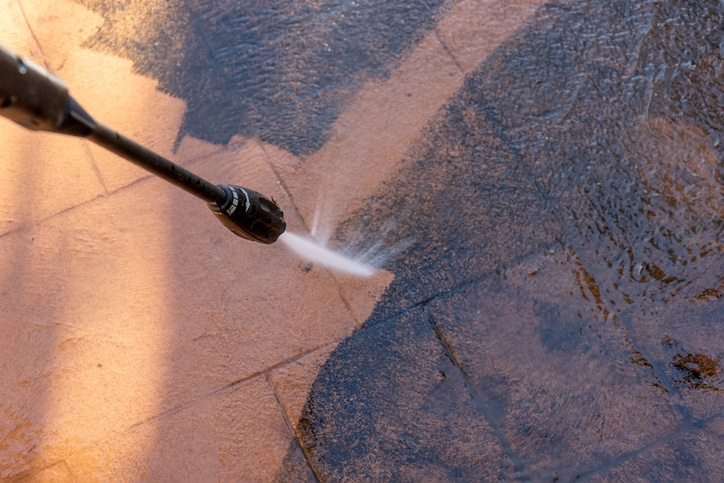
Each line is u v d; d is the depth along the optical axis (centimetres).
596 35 259
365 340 247
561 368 243
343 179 255
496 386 243
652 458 237
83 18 271
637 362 242
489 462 240
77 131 110
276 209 186
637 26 259
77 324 251
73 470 244
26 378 249
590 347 243
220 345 248
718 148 248
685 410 239
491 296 247
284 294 250
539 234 249
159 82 266
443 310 247
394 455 242
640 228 247
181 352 249
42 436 246
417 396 244
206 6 270
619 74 256
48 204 258
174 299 251
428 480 240
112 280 253
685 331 242
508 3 264
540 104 256
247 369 247
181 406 246
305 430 244
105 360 249
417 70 262
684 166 248
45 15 272
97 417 246
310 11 268
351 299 249
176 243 254
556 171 252
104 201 257
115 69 268
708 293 243
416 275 250
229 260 252
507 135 255
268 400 246
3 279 254
